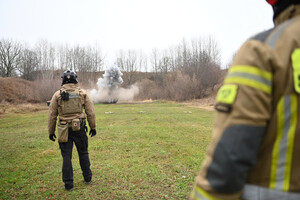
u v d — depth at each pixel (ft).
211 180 3.02
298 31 3.21
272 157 3.13
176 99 110.22
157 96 131.23
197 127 33.68
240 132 2.90
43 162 18.72
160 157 18.99
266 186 3.13
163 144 23.36
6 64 153.69
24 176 15.61
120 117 46.24
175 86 115.65
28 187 13.73
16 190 13.38
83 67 177.47
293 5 3.47
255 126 2.93
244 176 2.92
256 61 3.13
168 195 12.17
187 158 18.58
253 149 2.92
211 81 112.37
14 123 43.78
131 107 74.64
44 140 27.04
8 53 152.97
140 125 35.78
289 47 3.12
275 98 3.12
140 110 62.23
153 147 22.21
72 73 13.32
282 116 3.08
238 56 3.40
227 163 2.87
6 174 16.06
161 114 51.42
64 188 13.34
